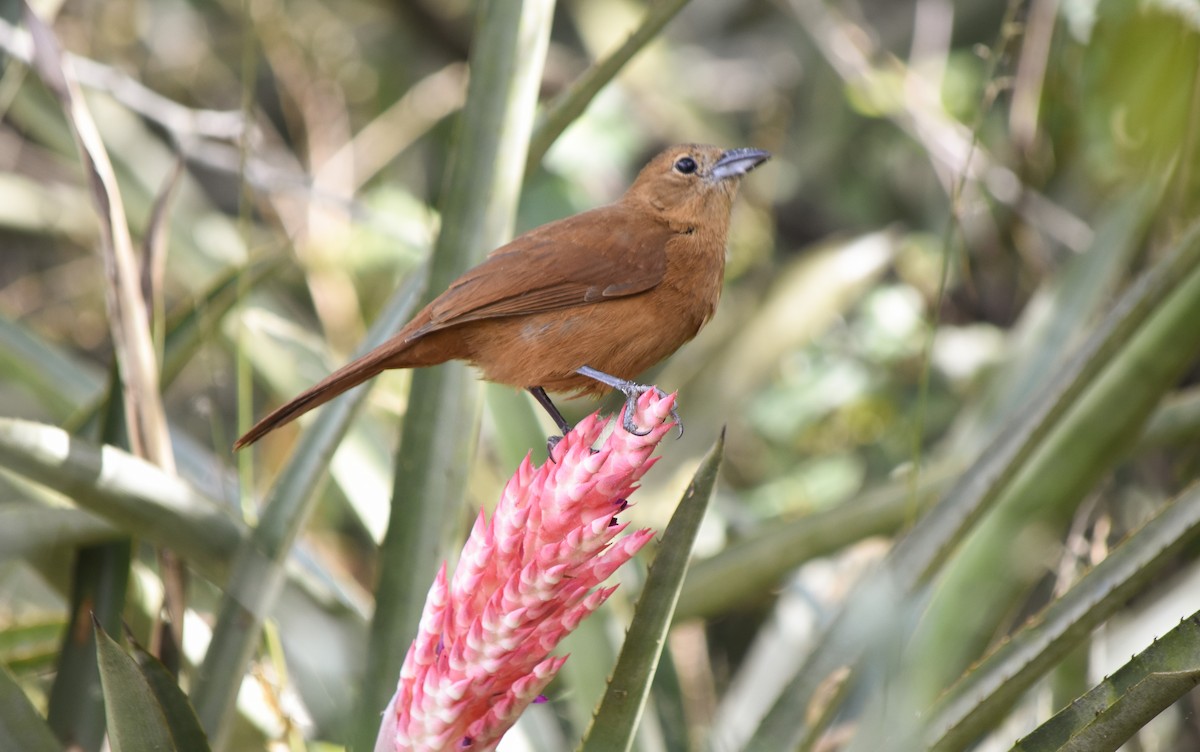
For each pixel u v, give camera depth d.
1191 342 7.50
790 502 12.79
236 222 16.34
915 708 6.78
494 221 7.59
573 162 14.53
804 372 13.71
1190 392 9.00
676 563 5.02
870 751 5.80
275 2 15.95
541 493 5.12
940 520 6.82
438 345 7.48
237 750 7.59
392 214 14.73
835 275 12.46
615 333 8.16
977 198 12.51
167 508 6.72
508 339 7.88
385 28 18.00
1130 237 9.55
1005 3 15.56
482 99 7.60
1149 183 8.20
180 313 8.66
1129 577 5.87
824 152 16.22
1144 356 7.53
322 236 14.38
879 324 13.60
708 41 18.03
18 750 5.91
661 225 8.73
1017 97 11.21
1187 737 9.45
